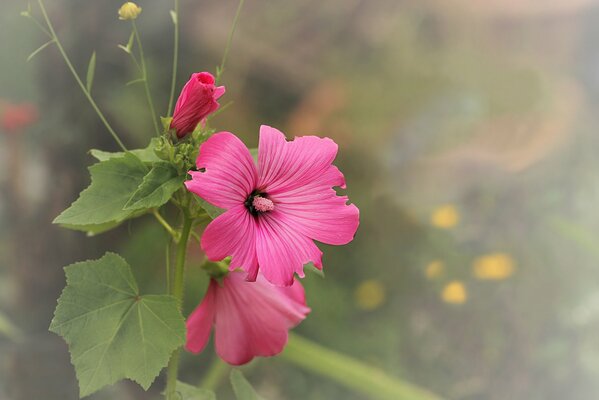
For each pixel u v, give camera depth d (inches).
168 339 20.1
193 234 21.8
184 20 50.9
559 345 51.2
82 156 45.0
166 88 49.0
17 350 42.8
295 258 20.4
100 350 20.0
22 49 48.4
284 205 20.9
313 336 48.6
